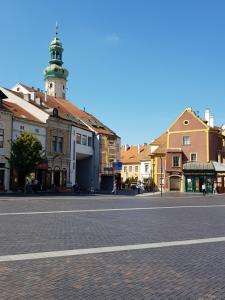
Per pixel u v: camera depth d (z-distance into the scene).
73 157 59.88
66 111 66.19
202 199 43.81
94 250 11.00
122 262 9.61
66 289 7.34
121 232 14.58
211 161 71.12
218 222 18.95
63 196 39.88
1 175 46.00
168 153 73.00
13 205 25.67
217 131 73.19
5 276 8.12
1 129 46.25
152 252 10.98
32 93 57.91
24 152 45.38
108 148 70.00
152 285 7.72
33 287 7.41
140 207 27.50
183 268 9.16
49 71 97.88
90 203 30.08
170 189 72.69
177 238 13.55
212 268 9.22
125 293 7.18
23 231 14.13
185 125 73.31
